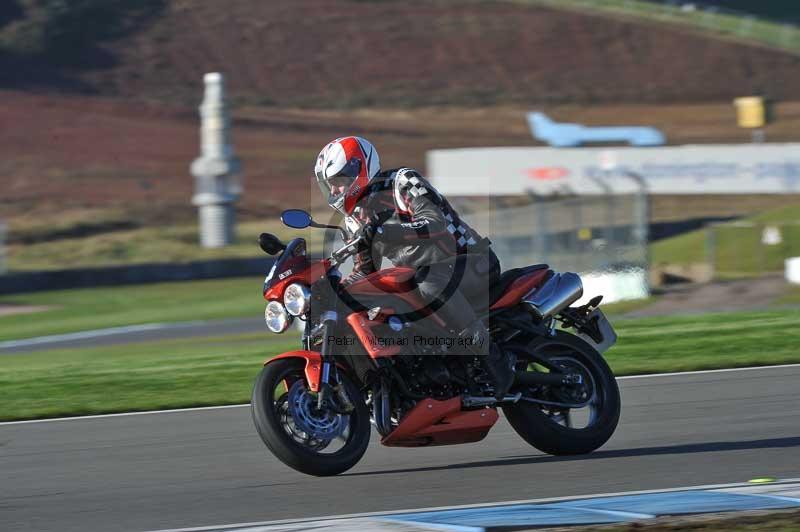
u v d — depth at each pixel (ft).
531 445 71.20
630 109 565.53
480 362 66.33
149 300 274.36
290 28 655.76
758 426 76.13
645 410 84.12
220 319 230.68
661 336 128.77
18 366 145.48
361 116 562.66
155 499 60.13
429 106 577.84
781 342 120.57
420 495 59.36
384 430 64.28
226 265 320.91
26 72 565.12
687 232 312.50
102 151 476.13
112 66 592.60
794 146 237.86
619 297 203.62
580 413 82.58
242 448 74.18
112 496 61.31
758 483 58.70
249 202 422.00
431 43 648.38
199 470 67.56
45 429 84.17
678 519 49.65
